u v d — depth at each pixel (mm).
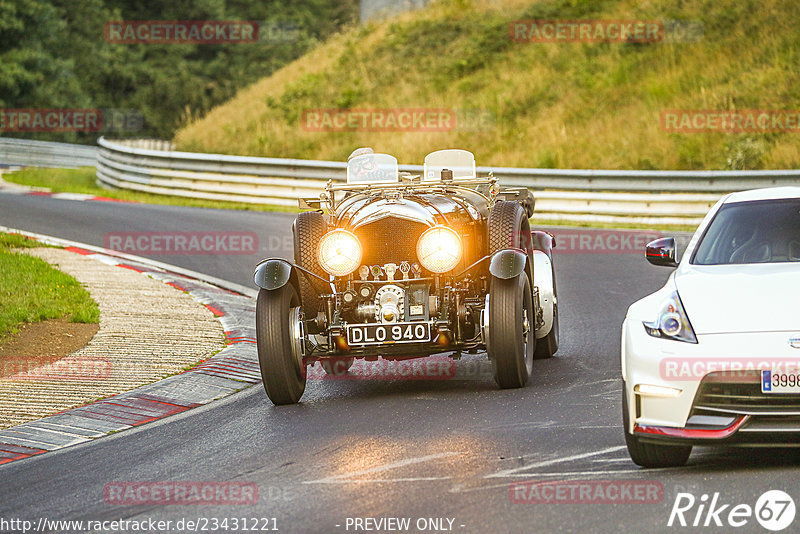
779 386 19859
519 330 30000
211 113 132875
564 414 26734
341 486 21250
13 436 28375
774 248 24391
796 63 101000
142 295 49625
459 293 31422
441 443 24375
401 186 34125
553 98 109125
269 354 30141
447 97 115812
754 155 87438
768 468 20844
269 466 23500
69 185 114000
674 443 20516
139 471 24016
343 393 32531
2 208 84500
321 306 32031
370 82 124125
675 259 26250
